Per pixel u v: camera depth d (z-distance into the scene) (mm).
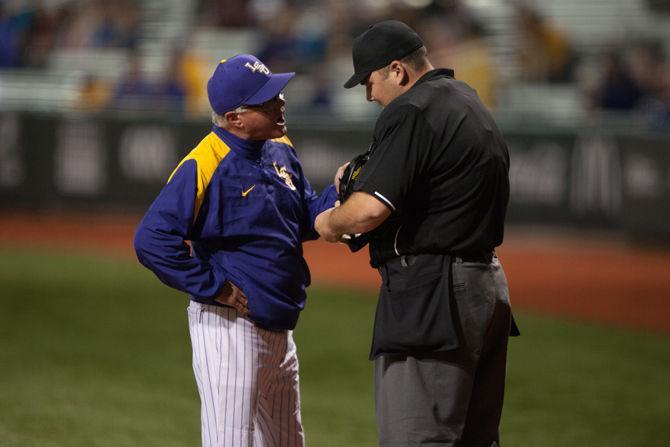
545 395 25375
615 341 31641
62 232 54469
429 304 13094
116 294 38000
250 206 13883
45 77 74250
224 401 13953
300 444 15195
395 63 13461
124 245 50406
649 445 21328
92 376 26422
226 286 13781
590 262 47031
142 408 23422
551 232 52781
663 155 50062
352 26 66562
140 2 76250
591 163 51750
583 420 23188
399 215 13289
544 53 65375
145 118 58500
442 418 13188
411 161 12805
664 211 50125
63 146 60594
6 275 41438
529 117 60156
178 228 13570
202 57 68875
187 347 30219
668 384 26578
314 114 61250
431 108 12984
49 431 21109
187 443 20703
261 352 14133
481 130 13195
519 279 42781
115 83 67438
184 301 37031
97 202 59938
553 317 35156
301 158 55844
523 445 21234
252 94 13555
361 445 21000
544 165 52781
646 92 58969
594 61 65625
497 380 14227
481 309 13312
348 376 27078
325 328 32844
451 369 13188
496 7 67875
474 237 13203
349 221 12914
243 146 13891
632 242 51375
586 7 68625
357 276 43438
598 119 56938
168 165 58031
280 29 67438
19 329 31859
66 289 38719
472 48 63438
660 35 66562
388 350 13320
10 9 76062
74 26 75812
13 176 61594
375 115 61656
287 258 14195
